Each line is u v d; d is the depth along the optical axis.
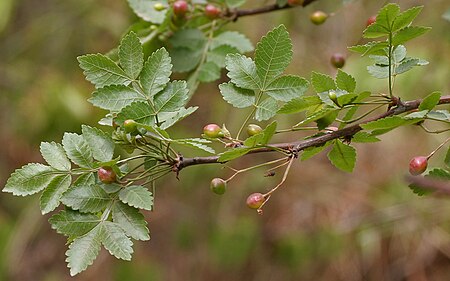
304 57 4.54
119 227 1.68
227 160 1.73
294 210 5.00
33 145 4.91
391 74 1.84
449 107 3.20
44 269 5.20
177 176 1.72
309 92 3.92
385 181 4.76
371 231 4.76
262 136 1.66
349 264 4.81
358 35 4.41
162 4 2.51
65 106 4.63
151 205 1.67
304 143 1.75
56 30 5.05
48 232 5.28
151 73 1.73
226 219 5.07
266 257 5.01
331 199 4.93
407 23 1.65
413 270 4.68
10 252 5.05
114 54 2.44
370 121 1.73
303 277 4.91
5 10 4.76
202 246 5.13
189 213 5.18
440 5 3.96
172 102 1.71
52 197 1.70
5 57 5.09
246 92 1.79
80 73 4.92
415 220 4.70
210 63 2.45
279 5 2.58
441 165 4.21
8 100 4.94
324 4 4.46
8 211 5.23
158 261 5.17
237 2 2.57
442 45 3.98
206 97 4.86
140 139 1.73
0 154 5.05
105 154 1.72
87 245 1.66
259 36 4.51
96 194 1.69
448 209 4.62
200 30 2.51
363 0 4.40
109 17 4.87
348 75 1.69
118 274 5.11
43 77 4.89
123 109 1.68
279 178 5.00
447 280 4.64
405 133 4.61
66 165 1.73
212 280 5.07
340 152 1.81
